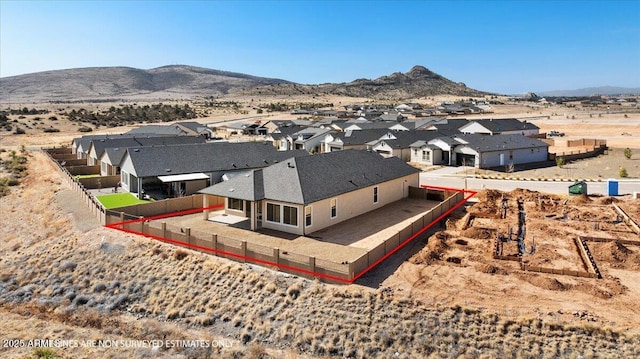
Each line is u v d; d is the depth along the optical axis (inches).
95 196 1744.6
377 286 885.8
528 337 733.9
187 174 1754.4
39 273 1113.4
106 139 2463.1
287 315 826.2
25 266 1160.8
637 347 698.2
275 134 3737.7
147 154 1790.1
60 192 1851.6
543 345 717.3
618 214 1395.2
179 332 820.6
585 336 727.7
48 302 977.5
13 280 1099.3
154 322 863.1
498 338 736.3
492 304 818.8
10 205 1811.0
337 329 780.0
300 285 895.1
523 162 2677.2
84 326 877.8
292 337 777.6
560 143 3491.6
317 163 1429.6
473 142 2635.3
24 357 749.3
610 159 2640.3
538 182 2047.2
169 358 740.0
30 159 2817.4
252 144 2060.8
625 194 1707.7
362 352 730.2
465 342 733.9
